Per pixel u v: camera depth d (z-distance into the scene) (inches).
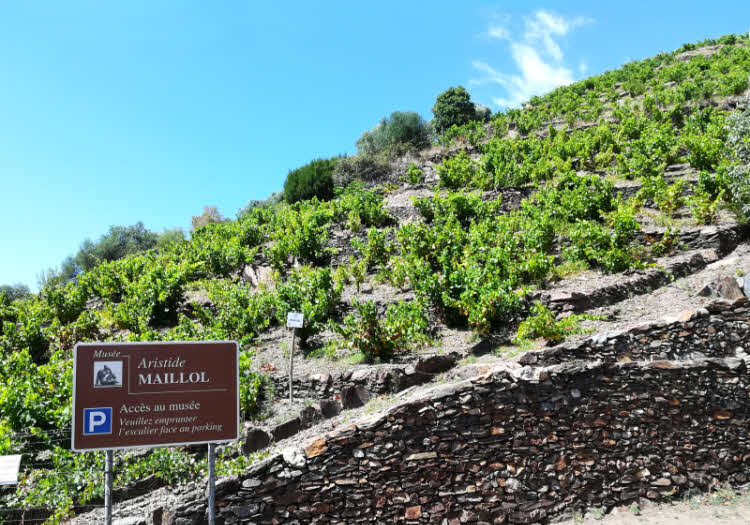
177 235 1263.5
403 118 1251.2
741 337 296.0
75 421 166.9
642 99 1055.0
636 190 555.2
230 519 235.3
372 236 532.4
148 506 243.8
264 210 904.9
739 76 919.0
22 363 354.9
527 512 261.6
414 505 252.5
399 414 257.3
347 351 366.3
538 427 270.5
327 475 247.3
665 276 378.9
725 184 463.5
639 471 276.5
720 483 280.8
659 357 291.4
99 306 588.4
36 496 240.4
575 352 289.0
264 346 405.1
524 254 446.9
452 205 589.3
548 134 1003.3
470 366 291.9
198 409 179.8
